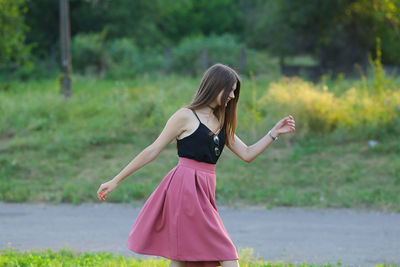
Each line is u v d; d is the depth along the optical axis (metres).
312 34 42.53
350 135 18.27
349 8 39.62
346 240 10.40
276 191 14.44
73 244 10.12
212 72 6.01
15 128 20.16
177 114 5.98
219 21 84.62
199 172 5.96
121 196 14.23
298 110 18.92
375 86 20.00
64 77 24.81
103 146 18.52
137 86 28.69
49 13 60.00
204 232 5.74
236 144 6.46
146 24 64.75
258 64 45.97
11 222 11.97
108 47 50.50
